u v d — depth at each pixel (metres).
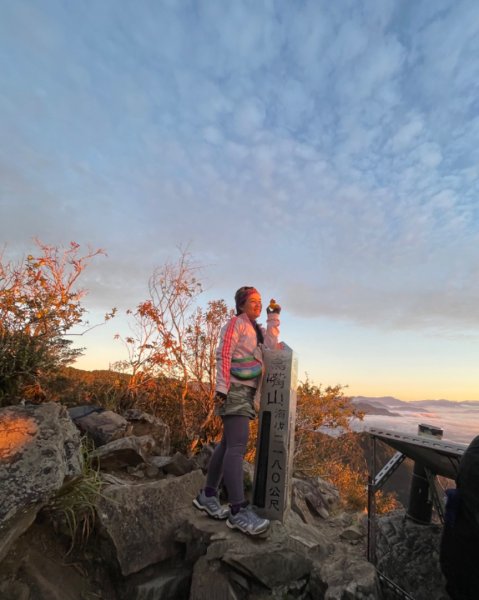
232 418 2.77
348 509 4.75
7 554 2.06
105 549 2.39
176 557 2.62
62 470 2.16
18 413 2.36
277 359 3.10
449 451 2.08
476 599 1.78
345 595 2.02
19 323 3.54
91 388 5.22
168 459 4.00
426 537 2.57
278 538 2.54
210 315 5.81
